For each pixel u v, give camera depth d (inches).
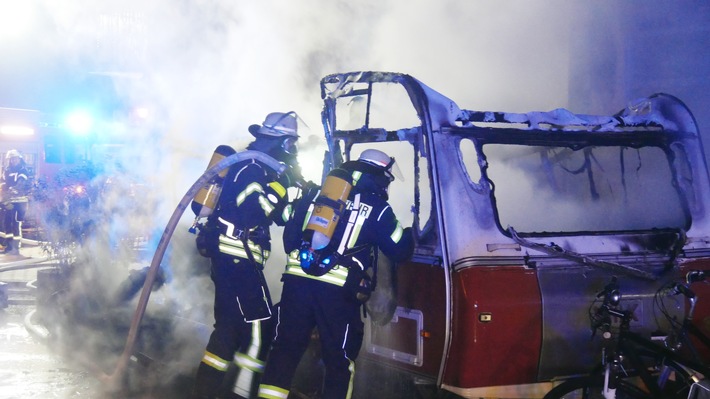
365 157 146.3
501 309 133.2
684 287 136.3
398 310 148.5
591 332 138.9
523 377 136.1
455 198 139.7
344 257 141.6
